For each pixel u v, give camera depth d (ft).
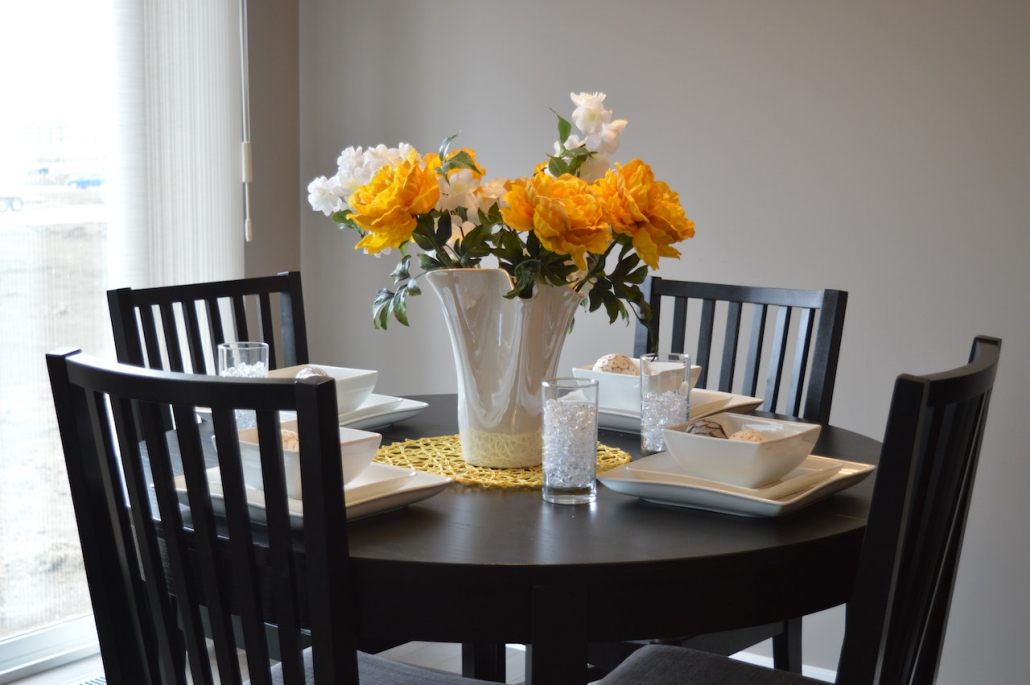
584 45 9.28
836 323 6.59
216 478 4.31
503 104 9.76
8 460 8.41
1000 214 7.69
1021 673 7.89
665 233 4.65
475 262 4.96
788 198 8.50
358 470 4.09
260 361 5.14
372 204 4.60
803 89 8.34
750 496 4.06
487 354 4.91
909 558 3.69
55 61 8.47
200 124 9.55
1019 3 7.48
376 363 10.83
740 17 8.54
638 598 3.75
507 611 3.74
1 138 8.16
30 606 8.66
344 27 10.53
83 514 3.92
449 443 5.54
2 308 8.27
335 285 10.94
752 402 6.23
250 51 10.19
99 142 8.85
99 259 8.95
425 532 4.03
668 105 8.95
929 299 8.01
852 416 8.43
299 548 3.67
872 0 8.00
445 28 9.97
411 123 10.28
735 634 6.06
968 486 4.23
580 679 3.73
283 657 3.57
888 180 8.08
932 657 4.40
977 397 3.74
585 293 4.95
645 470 4.56
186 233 9.49
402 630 3.78
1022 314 7.67
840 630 8.45
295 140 10.86
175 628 3.95
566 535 3.99
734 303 7.13
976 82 7.68
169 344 6.60
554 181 4.53
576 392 4.42
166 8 9.18
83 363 3.65
